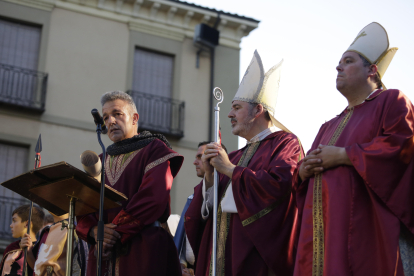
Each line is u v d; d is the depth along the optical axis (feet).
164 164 15.03
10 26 47.50
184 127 50.37
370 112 12.16
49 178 13.52
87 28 49.47
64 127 46.55
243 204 13.16
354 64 12.78
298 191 12.64
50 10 48.60
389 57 12.92
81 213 14.66
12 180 13.60
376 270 10.79
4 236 43.37
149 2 51.16
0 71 46.06
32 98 46.47
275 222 13.03
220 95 14.56
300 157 14.16
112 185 15.26
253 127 15.01
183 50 52.26
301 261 11.58
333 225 11.24
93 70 48.70
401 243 11.13
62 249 17.69
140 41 50.85
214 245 13.04
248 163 14.34
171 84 51.29
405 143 11.21
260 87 15.10
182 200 48.06
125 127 15.92
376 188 11.12
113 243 14.07
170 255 14.78
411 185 11.19
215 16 53.11
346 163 11.63
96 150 46.96
